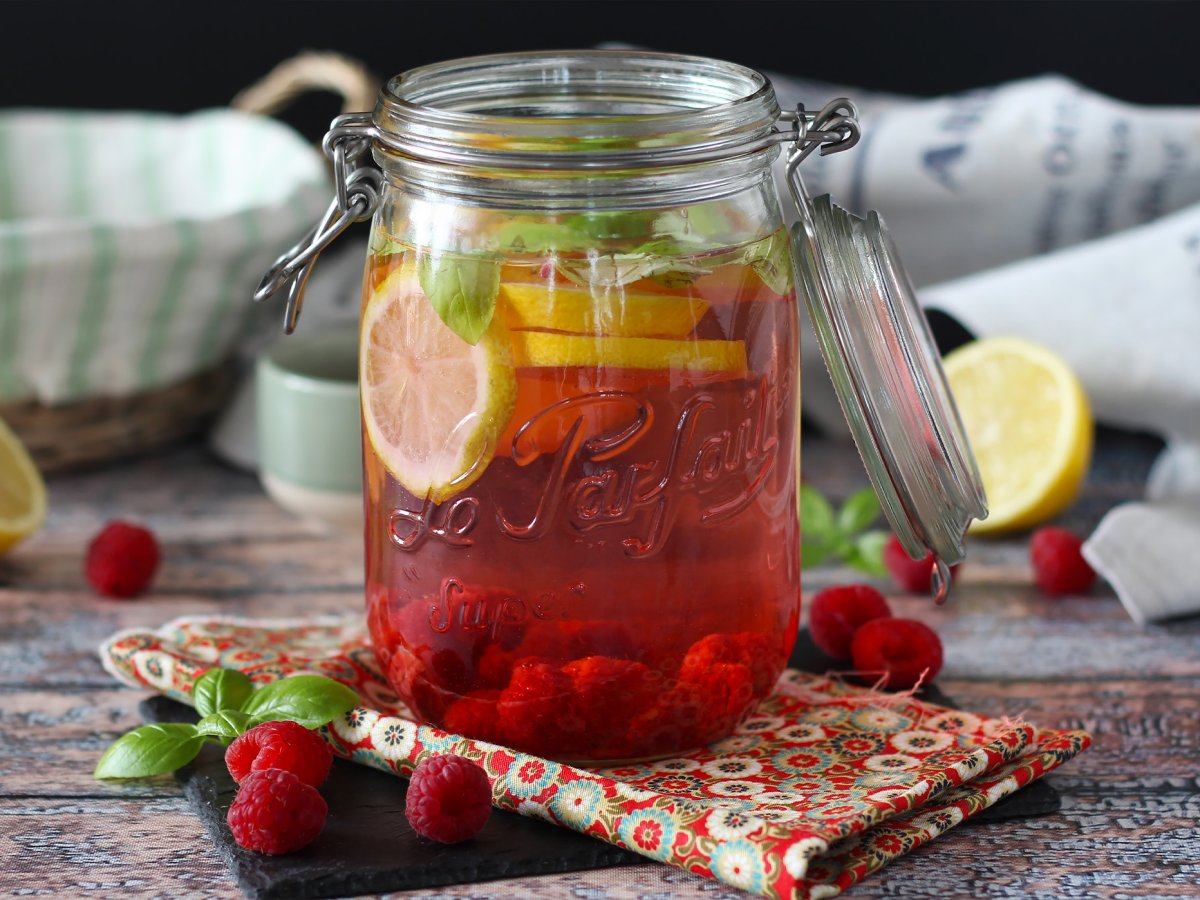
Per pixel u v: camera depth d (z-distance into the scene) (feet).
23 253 2.75
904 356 2.09
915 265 3.22
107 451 3.02
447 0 3.93
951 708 2.22
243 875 1.93
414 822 1.97
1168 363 2.91
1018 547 2.79
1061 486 2.76
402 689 2.11
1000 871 1.99
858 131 2.05
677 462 1.98
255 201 3.20
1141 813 2.09
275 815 1.95
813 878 1.91
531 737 2.04
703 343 1.98
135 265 2.84
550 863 1.97
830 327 2.04
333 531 2.83
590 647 2.00
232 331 3.04
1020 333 2.96
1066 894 1.96
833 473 3.00
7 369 2.85
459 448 1.99
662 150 1.91
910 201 3.15
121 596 2.61
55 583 2.66
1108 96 4.00
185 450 3.13
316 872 1.93
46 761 2.21
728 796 2.01
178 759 2.09
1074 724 2.27
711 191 1.97
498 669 2.03
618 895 1.94
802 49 3.97
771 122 1.98
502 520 1.99
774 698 2.24
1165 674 2.39
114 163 3.44
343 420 2.69
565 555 1.99
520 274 1.95
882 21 3.95
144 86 3.99
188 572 2.70
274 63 3.98
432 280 1.98
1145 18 3.91
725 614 2.03
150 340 2.95
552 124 1.91
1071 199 3.13
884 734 2.13
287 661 2.25
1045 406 2.82
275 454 2.74
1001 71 3.97
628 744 2.05
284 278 2.10
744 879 1.89
